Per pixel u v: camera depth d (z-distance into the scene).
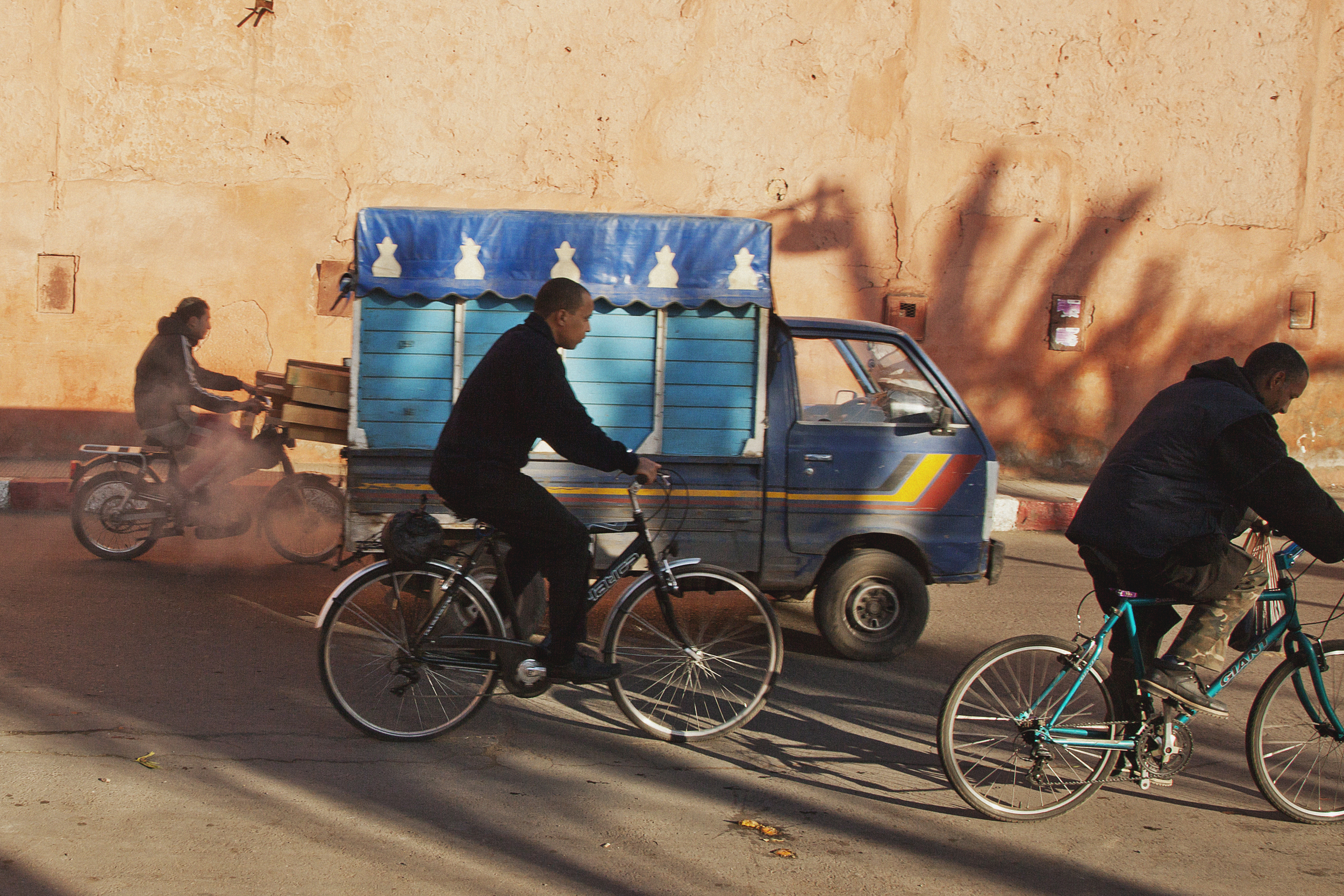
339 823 3.45
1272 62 11.46
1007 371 11.52
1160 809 3.88
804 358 5.41
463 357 5.07
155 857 3.15
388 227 5.01
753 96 10.98
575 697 4.86
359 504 5.05
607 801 3.75
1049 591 7.34
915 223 11.26
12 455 10.41
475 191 10.76
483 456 4.01
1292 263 11.74
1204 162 11.52
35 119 10.24
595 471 5.17
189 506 6.77
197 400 6.76
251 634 5.50
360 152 10.59
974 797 3.72
